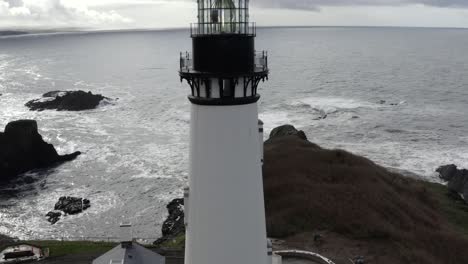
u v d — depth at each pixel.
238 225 12.02
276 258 23.64
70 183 65.56
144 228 51.41
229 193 11.87
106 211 55.94
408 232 37.22
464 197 56.81
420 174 65.19
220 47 11.26
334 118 98.62
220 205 11.93
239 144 11.76
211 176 11.85
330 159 51.56
